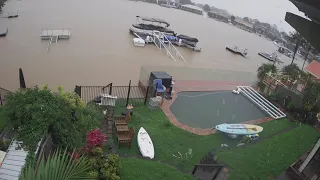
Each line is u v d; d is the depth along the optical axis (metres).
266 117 23.11
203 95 25.31
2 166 10.34
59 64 28.19
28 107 11.16
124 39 40.16
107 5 62.47
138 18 49.47
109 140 16.05
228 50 45.56
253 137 19.12
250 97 26.16
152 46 39.31
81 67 28.20
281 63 44.34
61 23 43.34
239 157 16.69
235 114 22.92
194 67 33.78
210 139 18.44
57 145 12.12
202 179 14.30
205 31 57.44
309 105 22.31
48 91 12.76
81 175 6.55
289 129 21.30
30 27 39.34
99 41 37.47
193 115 21.53
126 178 13.24
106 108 19.19
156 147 16.53
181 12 71.75
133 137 16.84
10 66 26.23
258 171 15.71
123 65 30.36
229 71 33.47
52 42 34.25
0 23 39.38
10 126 11.27
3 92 20.77
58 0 59.06
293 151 18.06
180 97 24.09
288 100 24.64
